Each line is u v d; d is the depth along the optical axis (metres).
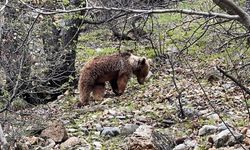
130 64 13.81
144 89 14.04
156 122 10.03
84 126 10.20
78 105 13.16
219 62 14.74
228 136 8.06
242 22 4.63
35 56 10.98
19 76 8.92
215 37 11.16
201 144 8.34
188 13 4.79
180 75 14.66
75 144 9.07
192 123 9.55
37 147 9.00
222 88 12.55
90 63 13.37
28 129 9.75
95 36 22.33
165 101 11.98
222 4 4.65
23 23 9.87
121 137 9.37
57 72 13.32
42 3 10.03
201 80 13.82
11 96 9.30
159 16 12.98
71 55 14.71
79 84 13.34
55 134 9.34
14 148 8.41
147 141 7.98
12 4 7.08
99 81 13.45
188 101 11.35
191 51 15.59
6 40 9.58
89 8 4.85
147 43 18.55
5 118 8.77
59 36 13.80
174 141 8.55
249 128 8.73
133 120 10.30
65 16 10.23
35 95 13.63
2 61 9.54
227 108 10.49
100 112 11.61
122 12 5.09
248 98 11.08
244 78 9.62
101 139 9.38
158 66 15.84
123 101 12.70
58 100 14.17
